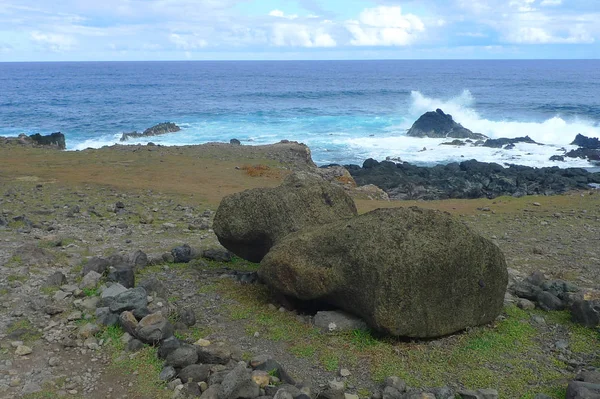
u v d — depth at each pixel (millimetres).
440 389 5941
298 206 9289
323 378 6402
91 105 69312
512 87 104938
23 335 7219
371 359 6758
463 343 7223
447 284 7250
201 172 22281
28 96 83250
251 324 7754
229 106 68812
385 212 7699
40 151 26141
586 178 29297
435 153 38750
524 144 42062
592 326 7781
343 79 144750
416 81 131375
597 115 56000
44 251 10375
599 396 5543
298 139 43125
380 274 7008
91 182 18984
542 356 7012
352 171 30094
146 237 12500
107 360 6707
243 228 9359
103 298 7957
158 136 42844
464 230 7523
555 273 10539
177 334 7336
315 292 7676
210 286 9125
